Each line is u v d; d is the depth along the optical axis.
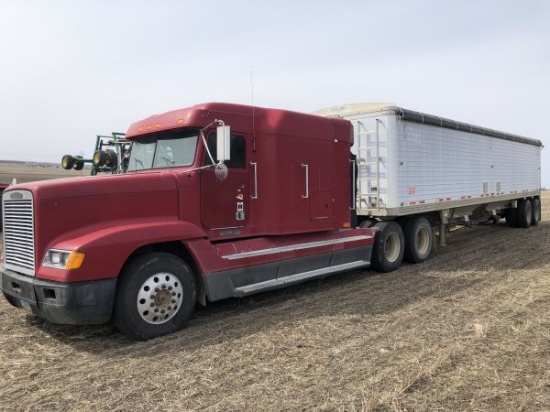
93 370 4.46
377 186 9.36
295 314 6.25
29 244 5.19
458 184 11.80
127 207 5.45
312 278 7.28
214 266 5.93
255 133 6.66
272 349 4.95
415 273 9.01
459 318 5.96
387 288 7.75
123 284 5.17
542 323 5.68
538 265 9.55
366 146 9.55
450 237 14.59
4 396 3.95
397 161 9.24
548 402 3.73
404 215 9.89
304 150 7.18
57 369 4.52
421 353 4.75
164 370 4.43
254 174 6.65
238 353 4.84
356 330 5.55
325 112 10.42
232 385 4.09
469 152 12.41
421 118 9.91
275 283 6.67
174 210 5.79
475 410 3.62
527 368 4.38
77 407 3.74
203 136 6.08
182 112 6.17
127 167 7.13
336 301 6.92
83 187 5.21
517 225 17.09
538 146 18.11
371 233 8.55
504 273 8.80
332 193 7.69
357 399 3.79
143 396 3.91
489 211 14.96
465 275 8.68
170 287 5.50
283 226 6.85
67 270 4.80
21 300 5.32
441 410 3.62
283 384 4.10
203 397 3.88
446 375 4.24
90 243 4.90
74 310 4.83
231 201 6.36
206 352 4.89
